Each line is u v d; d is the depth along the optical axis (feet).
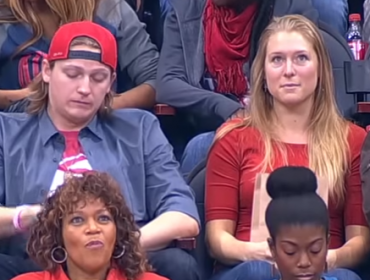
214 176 45.52
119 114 45.44
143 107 55.98
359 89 50.57
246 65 55.57
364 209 43.21
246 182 44.93
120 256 37.76
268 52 45.52
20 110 49.37
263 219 42.86
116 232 37.55
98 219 37.06
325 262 36.63
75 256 37.04
